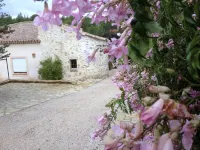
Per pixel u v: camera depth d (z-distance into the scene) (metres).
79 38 0.51
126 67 0.52
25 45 14.30
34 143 4.96
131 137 0.41
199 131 0.47
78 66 13.61
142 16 0.43
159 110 0.37
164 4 0.47
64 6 0.41
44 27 0.43
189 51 0.42
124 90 0.91
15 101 9.20
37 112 7.45
